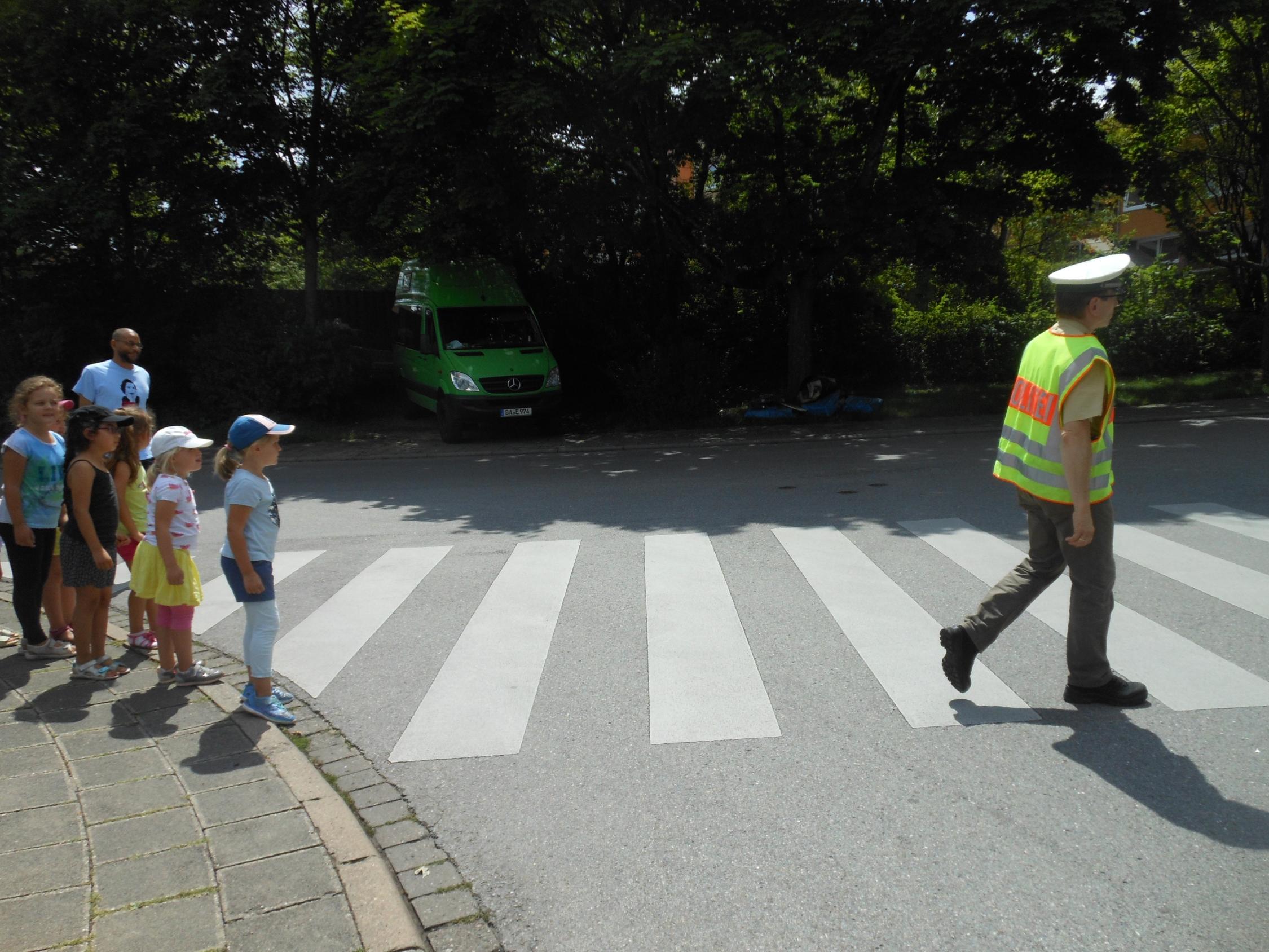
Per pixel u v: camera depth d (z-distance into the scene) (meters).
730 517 8.73
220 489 12.02
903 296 24.89
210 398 17.42
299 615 6.26
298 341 17.44
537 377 15.95
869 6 14.17
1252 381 19.17
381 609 6.28
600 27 15.27
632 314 19.98
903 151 17.16
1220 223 21.41
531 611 6.07
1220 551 6.72
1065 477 4.06
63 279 17.98
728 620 5.71
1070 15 12.97
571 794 3.72
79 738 4.25
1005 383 22.30
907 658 4.99
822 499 9.47
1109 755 3.85
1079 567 4.23
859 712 4.36
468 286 16.94
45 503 5.34
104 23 15.75
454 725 4.41
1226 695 4.36
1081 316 4.15
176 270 18.75
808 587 6.31
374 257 20.22
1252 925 2.78
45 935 2.81
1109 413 4.11
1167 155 20.08
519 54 15.07
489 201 15.19
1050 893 2.96
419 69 14.50
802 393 16.92
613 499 10.08
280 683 5.04
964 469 11.04
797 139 16.94
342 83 17.34
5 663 5.32
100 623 5.12
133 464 5.60
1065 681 4.62
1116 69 14.54
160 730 4.34
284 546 8.38
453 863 3.28
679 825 3.46
